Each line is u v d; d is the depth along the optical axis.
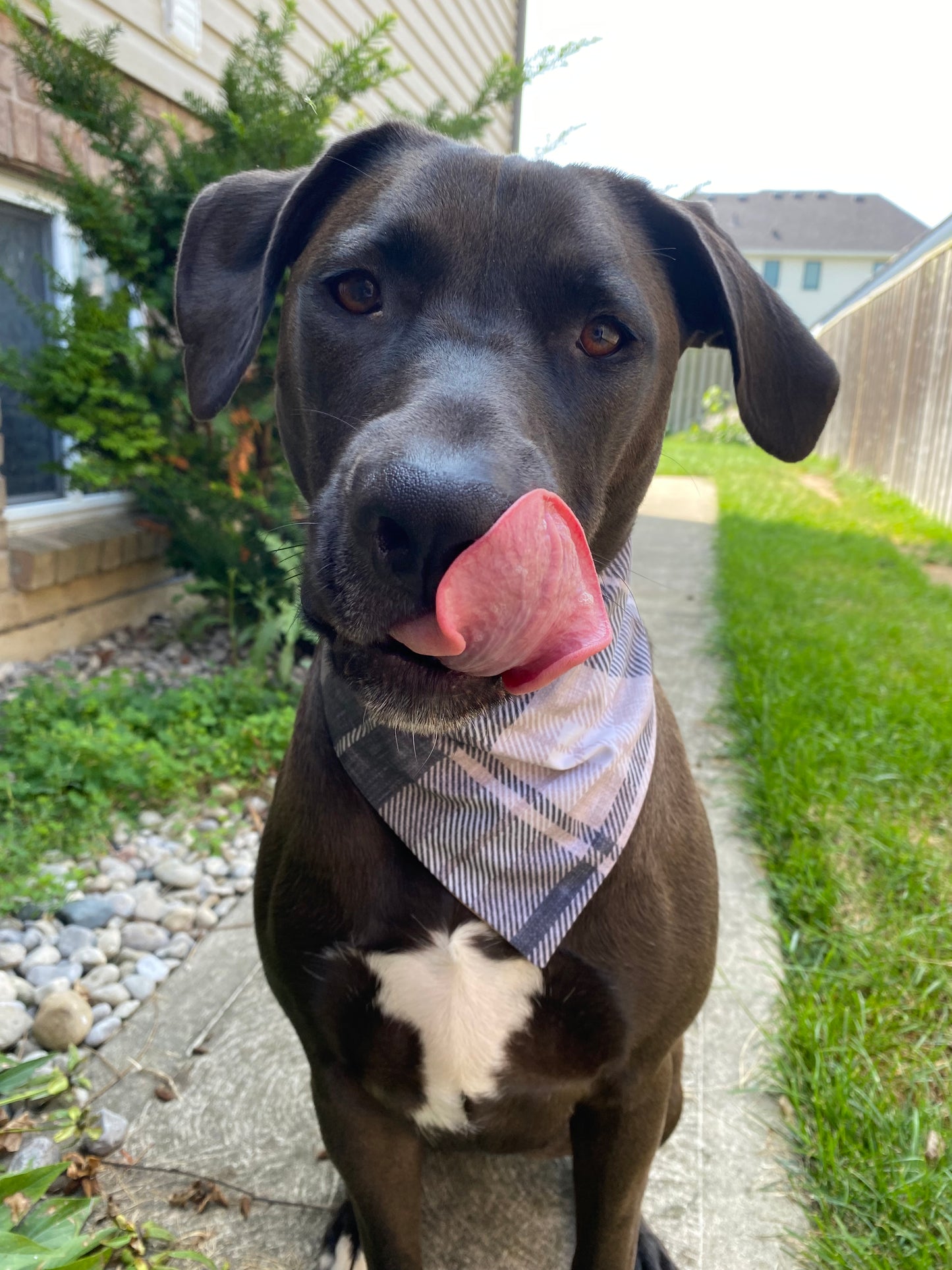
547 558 0.24
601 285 0.32
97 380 0.84
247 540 0.96
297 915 0.36
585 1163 0.38
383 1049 0.36
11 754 0.74
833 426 3.67
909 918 0.60
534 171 0.33
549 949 0.34
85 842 0.67
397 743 0.35
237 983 0.56
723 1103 0.48
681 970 0.36
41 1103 0.47
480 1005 0.35
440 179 0.33
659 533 1.96
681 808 0.39
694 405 4.80
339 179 0.39
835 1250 0.40
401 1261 0.37
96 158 0.98
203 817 0.73
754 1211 0.43
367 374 0.32
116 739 0.73
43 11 0.77
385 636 0.27
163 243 0.87
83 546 0.95
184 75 1.07
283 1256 0.41
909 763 0.80
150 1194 0.43
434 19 1.64
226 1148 0.45
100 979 0.55
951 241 2.33
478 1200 0.44
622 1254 0.38
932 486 2.27
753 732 0.85
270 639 0.89
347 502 0.27
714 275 0.38
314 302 0.34
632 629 0.41
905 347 2.59
